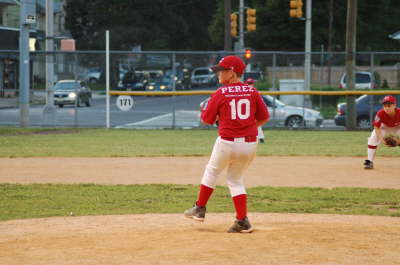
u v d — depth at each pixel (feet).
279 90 252.21
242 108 68.95
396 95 241.14
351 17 249.96
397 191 111.75
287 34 553.23
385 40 588.09
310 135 219.00
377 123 132.05
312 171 136.36
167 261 53.93
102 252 58.13
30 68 264.72
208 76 266.36
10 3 479.41
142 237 65.67
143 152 167.43
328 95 248.73
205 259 54.29
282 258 54.54
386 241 62.28
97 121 256.52
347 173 133.80
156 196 106.22
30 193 108.27
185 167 141.08
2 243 64.54
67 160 151.74
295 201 102.99
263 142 193.98
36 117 258.57
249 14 315.17
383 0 560.20
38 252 59.00
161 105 263.90
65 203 99.81
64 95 260.01
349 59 248.93
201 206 73.67
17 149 172.35
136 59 250.57
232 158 70.18
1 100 265.13
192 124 250.37
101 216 87.97
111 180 123.03
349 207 98.02
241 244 60.13
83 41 644.27
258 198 105.19
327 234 65.82
